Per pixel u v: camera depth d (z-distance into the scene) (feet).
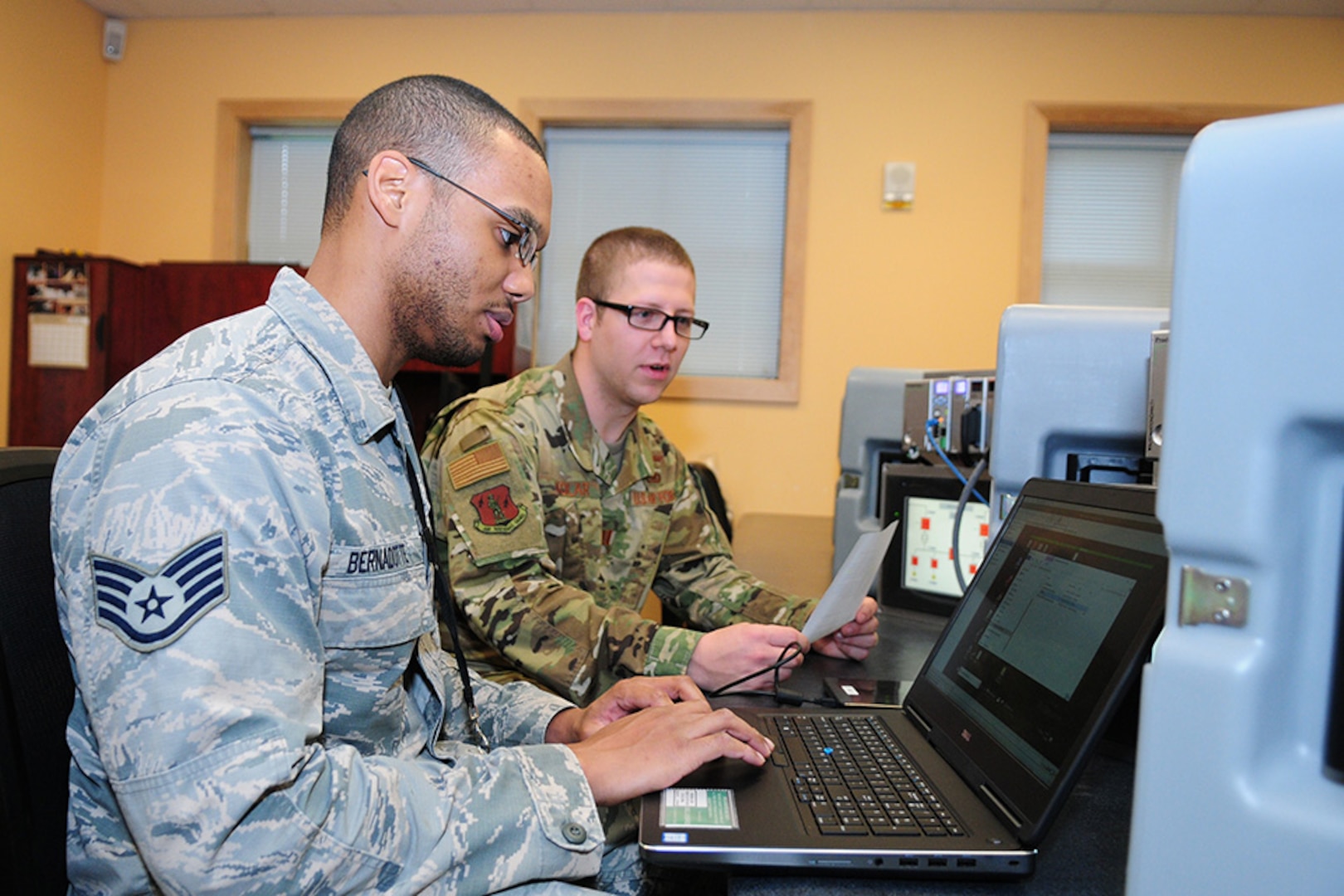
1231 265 1.20
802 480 12.75
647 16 12.80
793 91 12.64
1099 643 2.01
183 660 1.87
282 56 13.28
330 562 2.34
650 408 12.95
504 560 3.80
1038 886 1.89
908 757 2.45
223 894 1.86
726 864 1.88
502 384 4.75
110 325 11.27
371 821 2.00
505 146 2.67
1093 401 3.41
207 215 13.41
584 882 2.95
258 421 2.17
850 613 3.67
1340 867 1.17
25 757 2.18
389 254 2.60
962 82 12.46
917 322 12.56
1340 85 12.10
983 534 4.54
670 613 6.13
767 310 13.12
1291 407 1.16
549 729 3.05
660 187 13.21
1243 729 1.23
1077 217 12.78
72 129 12.91
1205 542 1.25
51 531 2.18
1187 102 12.22
